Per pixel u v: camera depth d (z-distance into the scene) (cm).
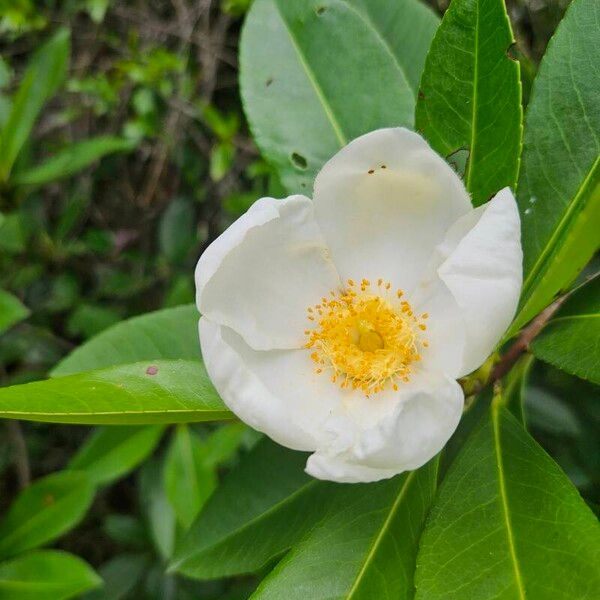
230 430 31
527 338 19
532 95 19
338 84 23
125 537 40
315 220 20
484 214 17
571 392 33
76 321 42
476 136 19
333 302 21
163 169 50
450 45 18
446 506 17
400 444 16
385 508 18
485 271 16
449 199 19
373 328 21
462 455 18
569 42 19
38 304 44
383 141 18
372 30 23
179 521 32
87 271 46
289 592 17
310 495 22
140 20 48
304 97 23
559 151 19
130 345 23
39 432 49
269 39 23
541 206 19
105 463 32
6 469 48
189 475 31
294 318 21
